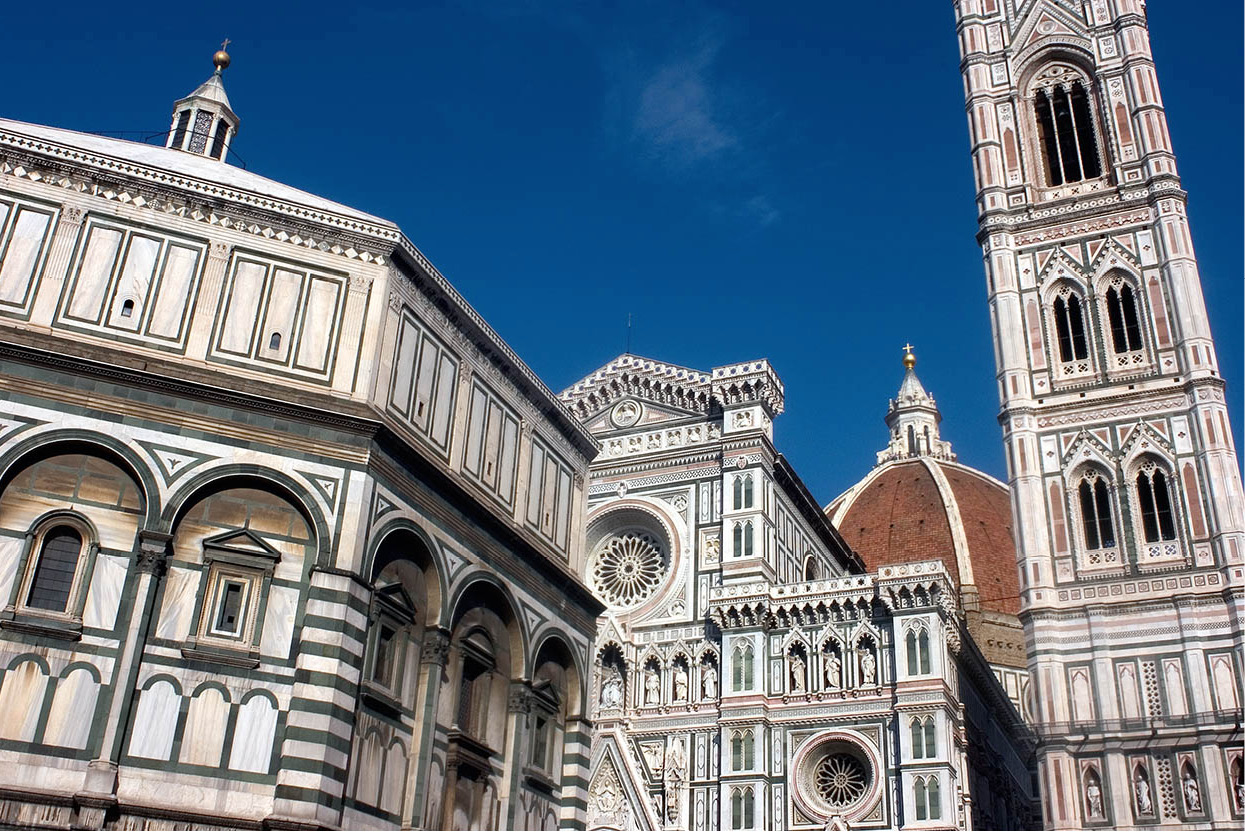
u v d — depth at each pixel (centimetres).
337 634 3192
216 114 5194
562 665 4500
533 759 4162
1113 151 7994
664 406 9244
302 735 3052
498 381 4409
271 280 3644
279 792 2983
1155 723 6284
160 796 2917
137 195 3588
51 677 2930
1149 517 6844
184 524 3209
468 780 3750
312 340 3609
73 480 3144
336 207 4059
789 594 7738
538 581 4353
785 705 7500
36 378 3183
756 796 7225
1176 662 6394
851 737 7188
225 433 3322
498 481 4284
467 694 3862
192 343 3466
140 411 3256
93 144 3894
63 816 2798
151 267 3519
